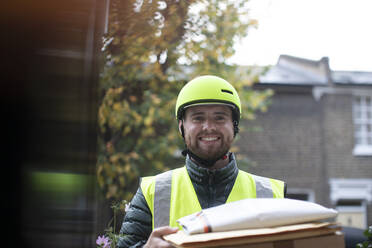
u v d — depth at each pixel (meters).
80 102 0.56
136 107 4.33
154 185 1.71
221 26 4.42
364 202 10.26
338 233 1.18
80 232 0.56
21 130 0.49
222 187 1.69
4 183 0.48
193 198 1.67
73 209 0.55
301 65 10.80
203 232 1.15
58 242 0.53
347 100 10.28
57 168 0.53
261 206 1.22
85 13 0.56
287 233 1.12
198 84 1.69
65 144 0.54
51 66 0.52
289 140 10.03
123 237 1.63
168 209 1.65
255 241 1.11
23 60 0.50
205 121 1.67
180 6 3.26
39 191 0.51
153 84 4.23
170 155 4.86
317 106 10.16
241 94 5.52
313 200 10.02
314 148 10.10
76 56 0.55
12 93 0.49
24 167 0.49
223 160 1.75
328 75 10.09
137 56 3.30
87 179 0.58
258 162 9.86
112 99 3.57
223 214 1.20
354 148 10.21
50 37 0.52
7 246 0.48
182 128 1.81
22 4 0.49
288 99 10.10
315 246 1.14
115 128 4.18
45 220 0.51
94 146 0.60
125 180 4.54
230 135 1.70
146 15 2.89
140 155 4.59
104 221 2.23
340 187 10.11
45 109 0.52
